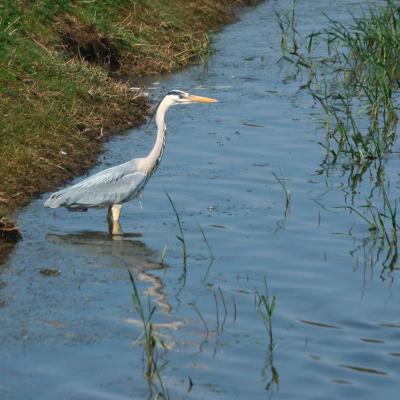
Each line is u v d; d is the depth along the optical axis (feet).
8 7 69.15
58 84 63.52
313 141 61.11
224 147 59.57
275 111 67.56
